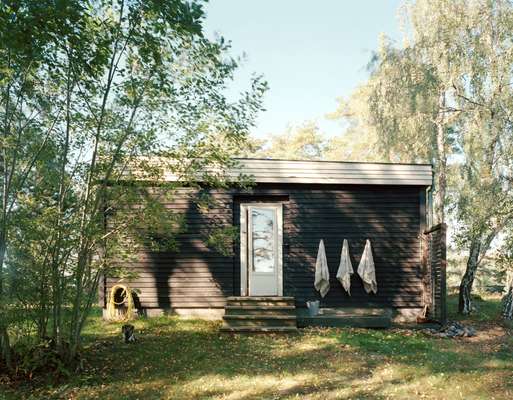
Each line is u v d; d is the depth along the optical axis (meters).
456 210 14.73
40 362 6.29
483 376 6.41
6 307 5.91
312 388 5.98
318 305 10.47
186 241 11.02
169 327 9.82
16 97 6.29
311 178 10.87
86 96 6.42
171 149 7.42
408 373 6.53
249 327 9.36
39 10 4.53
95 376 6.43
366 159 21.53
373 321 9.87
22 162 6.50
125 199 7.07
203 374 6.54
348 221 11.02
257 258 11.12
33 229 5.90
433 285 10.18
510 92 12.69
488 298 16.66
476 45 13.22
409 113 15.20
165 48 6.34
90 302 6.85
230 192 11.05
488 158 12.81
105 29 5.85
